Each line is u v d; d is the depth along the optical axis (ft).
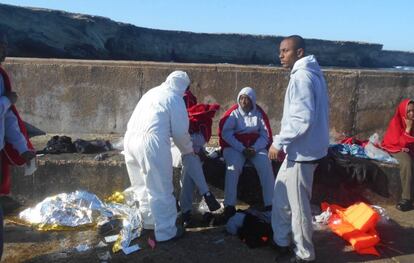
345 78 19.70
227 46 214.69
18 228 14.29
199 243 13.26
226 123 15.70
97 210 14.98
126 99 19.92
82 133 20.24
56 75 19.85
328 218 14.84
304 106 10.53
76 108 20.07
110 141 19.01
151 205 13.00
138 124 13.00
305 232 11.51
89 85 19.89
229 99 19.94
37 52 132.26
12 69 19.85
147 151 12.63
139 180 13.64
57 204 15.03
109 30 166.20
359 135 20.20
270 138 15.72
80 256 12.40
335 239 13.65
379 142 19.20
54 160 16.38
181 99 13.23
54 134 20.18
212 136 20.16
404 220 15.31
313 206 16.48
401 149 16.60
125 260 12.19
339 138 20.15
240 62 218.59
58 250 12.76
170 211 13.15
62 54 139.44
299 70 10.85
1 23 122.31
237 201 16.62
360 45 253.85
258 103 19.90
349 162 16.56
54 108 20.10
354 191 16.65
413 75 19.99
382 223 14.97
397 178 16.56
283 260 12.12
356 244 12.84
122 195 15.80
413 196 16.31
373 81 19.79
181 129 12.96
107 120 20.11
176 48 204.64
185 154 13.92
